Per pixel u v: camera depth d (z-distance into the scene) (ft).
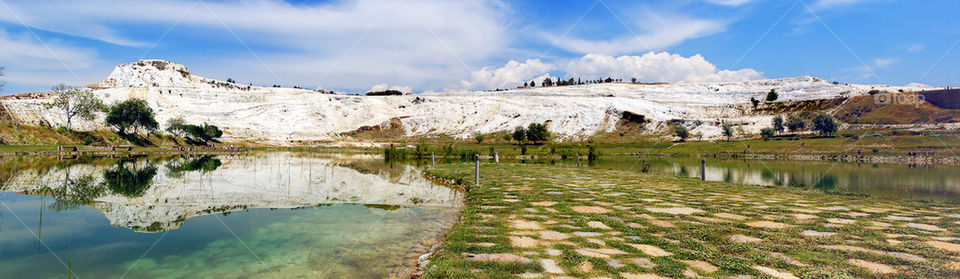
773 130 317.42
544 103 483.51
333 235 27.17
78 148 189.16
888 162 161.38
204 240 25.89
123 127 270.05
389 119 518.37
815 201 39.17
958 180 76.07
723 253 20.59
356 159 152.35
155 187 55.72
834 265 18.48
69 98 244.01
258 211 36.52
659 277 16.85
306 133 430.20
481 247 21.79
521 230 26.09
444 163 116.78
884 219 29.63
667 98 532.73
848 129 325.83
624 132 386.32
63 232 28.27
